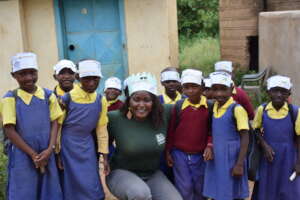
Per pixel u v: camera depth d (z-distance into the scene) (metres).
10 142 2.20
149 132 2.36
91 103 2.27
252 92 5.48
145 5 4.88
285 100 2.48
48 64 4.93
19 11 4.68
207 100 2.51
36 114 2.17
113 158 2.46
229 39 7.46
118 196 2.30
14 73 2.17
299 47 4.90
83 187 2.26
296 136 2.47
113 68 5.05
